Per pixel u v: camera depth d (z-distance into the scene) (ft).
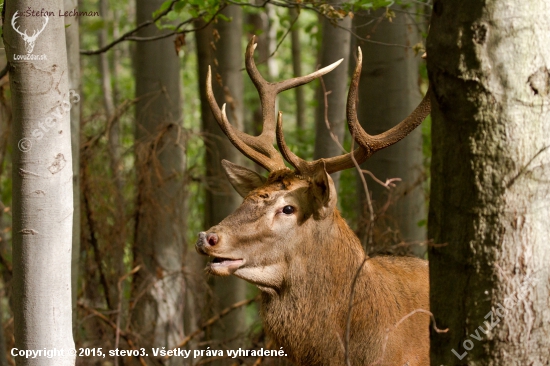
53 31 20.89
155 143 40.96
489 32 15.85
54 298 21.36
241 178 27.84
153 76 42.86
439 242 17.26
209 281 44.62
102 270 42.47
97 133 44.37
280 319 25.21
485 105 16.06
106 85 81.46
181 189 43.27
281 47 98.68
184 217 44.29
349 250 24.98
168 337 42.16
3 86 39.96
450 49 16.22
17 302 21.42
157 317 42.09
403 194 36.94
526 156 16.12
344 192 50.19
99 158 43.09
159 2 42.19
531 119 16.05
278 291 25.22
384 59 36.83
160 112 42.91
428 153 48.83
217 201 46.16
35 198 20.94
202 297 42.98
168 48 42.86
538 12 15.83
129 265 45.70
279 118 25.31
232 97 45.83
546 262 16.63
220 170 45.78
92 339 40.70
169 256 42.65
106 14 89.10
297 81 28.96
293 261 24.85
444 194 16.97
